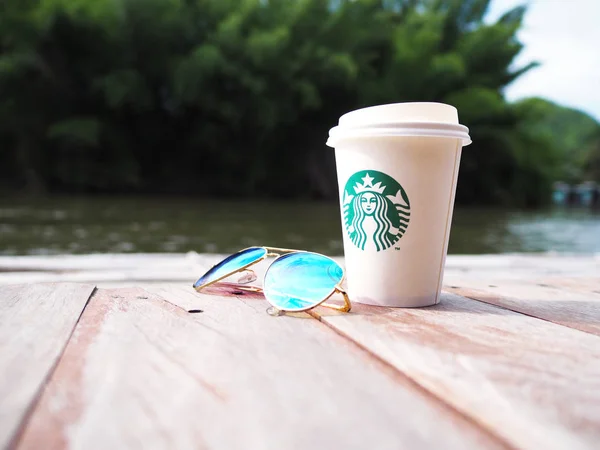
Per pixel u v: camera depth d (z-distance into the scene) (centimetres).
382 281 33
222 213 310
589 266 72
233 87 477
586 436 15
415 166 32
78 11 427
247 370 21
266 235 192
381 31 525
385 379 20
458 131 32
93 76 475
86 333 26
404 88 527
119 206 347
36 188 488
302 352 23
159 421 16
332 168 542
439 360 22
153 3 447
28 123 475
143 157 528
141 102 468
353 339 25
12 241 158
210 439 15
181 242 164
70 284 38
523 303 35
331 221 262
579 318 30
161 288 39
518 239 215
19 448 14
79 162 478
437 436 15
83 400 18
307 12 491
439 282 34
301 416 17
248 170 527
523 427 16
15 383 19
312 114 526
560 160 617
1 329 26
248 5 480
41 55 448
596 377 20
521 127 584
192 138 509
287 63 471
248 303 34
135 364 21
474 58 546
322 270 31
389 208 32
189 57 470
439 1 592
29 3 442
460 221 324
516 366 21
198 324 28
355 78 497
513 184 548
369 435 15
